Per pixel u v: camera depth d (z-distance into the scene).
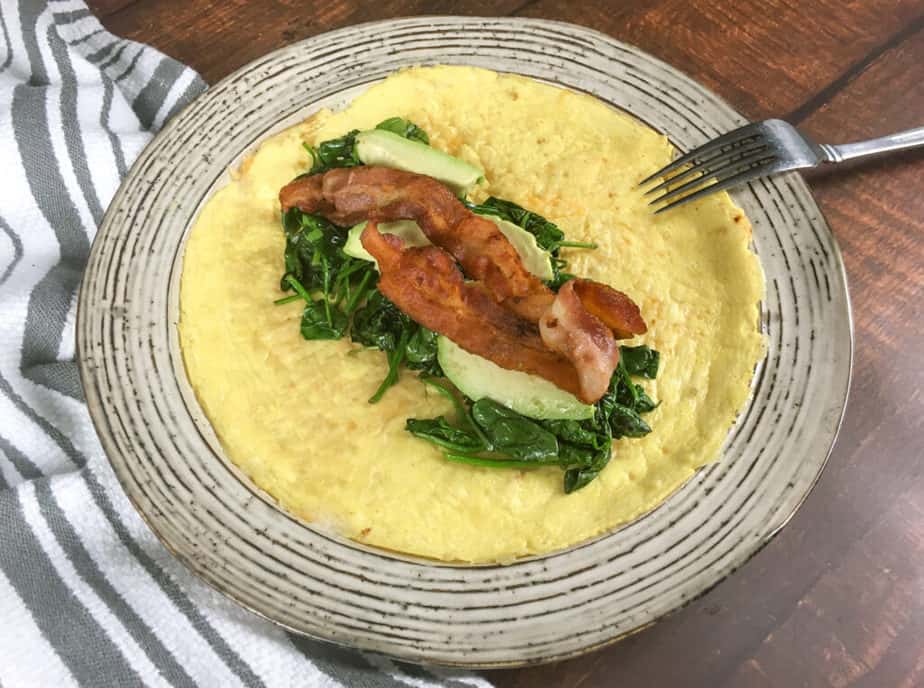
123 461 0.25
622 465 0.26
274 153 0.30
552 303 0.25
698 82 0.31
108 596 0.25
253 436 0.26
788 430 0.25
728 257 0.28
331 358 0.27
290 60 0.31
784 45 0.34
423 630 0.23
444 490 0.25
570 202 0.29
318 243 0.28
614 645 0.25
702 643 0.25
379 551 0.24
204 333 0.27
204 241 0.28
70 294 0.29
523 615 0.23
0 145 0.30
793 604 0.25
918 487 0.26
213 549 0.24
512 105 0.31
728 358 0.27
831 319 0.27
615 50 0.31
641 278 0.28
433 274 0.25
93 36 0.34
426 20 0.32
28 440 0.28
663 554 0.24
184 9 0.35
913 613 0.25
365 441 0.26
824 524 0.26
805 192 0.28
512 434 0.25
